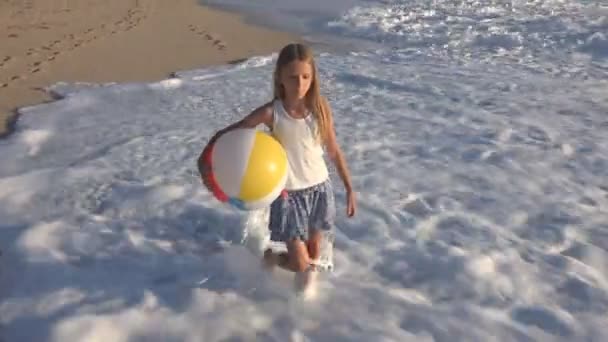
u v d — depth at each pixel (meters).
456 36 15.48
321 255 4.38
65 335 3.70
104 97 9.86
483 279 4.41
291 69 3.64
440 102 9.29
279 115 3.81
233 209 5.39
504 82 10.59
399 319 3.96
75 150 7.31
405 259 4.67
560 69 11.81
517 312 4.07
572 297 4.24
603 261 4.73
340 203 5.62
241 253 4.60
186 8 19.95
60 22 16.89
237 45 14.76
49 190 5.90
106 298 4.10
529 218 5.42
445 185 6.14
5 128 8.28
